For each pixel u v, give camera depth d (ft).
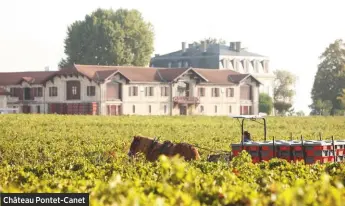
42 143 325.62
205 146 312.29
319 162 195.62
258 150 212.64
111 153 259.19
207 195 115.96
